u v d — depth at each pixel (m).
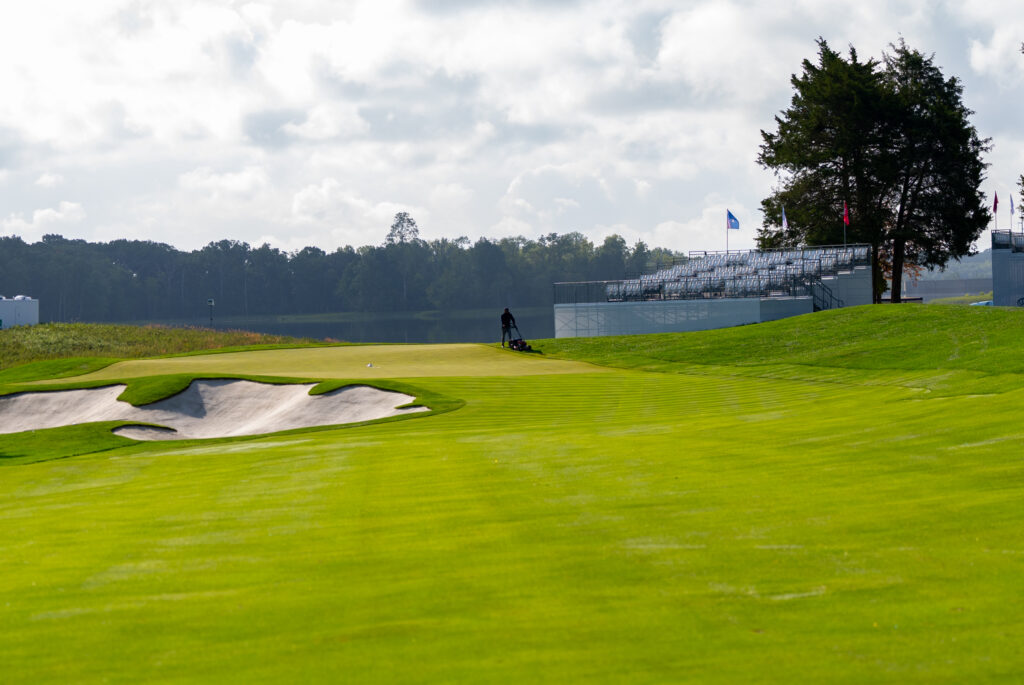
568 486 14.80
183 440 28.25
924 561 9.34
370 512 13.79
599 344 51.84
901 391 26.02
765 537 10.68
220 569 10.76
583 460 17.41
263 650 7.78
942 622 7.65
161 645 8.05
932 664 6.80
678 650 7.32
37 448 27.16
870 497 12.29
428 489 15.45
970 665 6.76
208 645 7.99
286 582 9.98
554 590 9.12
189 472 20.34
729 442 18.58
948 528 10.45
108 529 13.75
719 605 8.40
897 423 18.44
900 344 40.38
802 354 42.12
